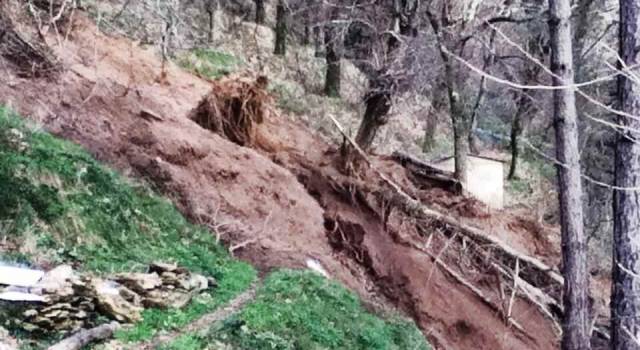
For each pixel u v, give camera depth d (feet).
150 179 43.42
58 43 51.60
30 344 22.94
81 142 41.81
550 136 85.56
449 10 58.65
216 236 41.81
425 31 61.05
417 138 88.02
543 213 77.77
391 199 54.08
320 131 73.31
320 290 36.73
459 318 48.03
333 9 82.33
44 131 39.32
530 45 61.93
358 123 79.92
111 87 50.42
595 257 58.75
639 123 21.11
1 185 30.78
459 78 61.57
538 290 51.19
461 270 52.95
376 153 70.38
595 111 38.81
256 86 60.85
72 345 22.97
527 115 82.33
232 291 34.12
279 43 96.89
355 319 35.29
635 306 21.84
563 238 26.84
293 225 48.85
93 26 63.62
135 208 37.78
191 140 49.55
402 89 66.08
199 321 29.17
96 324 25.54
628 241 21.93
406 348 36.04
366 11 68.80
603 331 39.78
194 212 43.14
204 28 91.81
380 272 48.88
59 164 35.24
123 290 28.22
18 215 30.22
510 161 87.71
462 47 58.18
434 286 49.49
